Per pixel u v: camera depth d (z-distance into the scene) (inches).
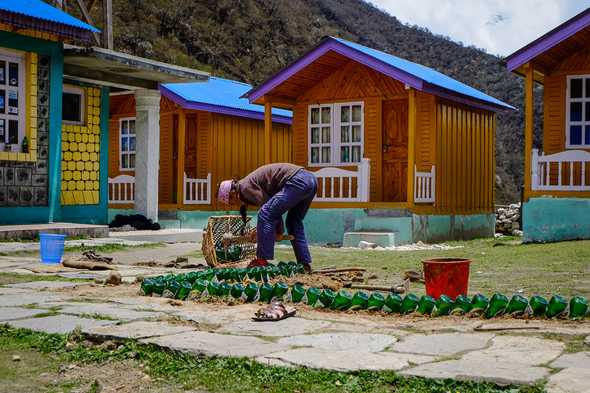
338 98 713.6
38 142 561.0
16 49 541.6
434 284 249.1
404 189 684.1
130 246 507.8
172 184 826.2
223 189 339.6
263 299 253.1
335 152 715.4
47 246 384.5
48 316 221.3
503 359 161.6
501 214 908.6
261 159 879.1
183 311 230.5
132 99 830.5
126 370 165.8
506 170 1562.5
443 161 698.2
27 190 553.0
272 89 698.2
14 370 166.7
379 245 600.4
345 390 144.1
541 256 444.5
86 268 356.8
